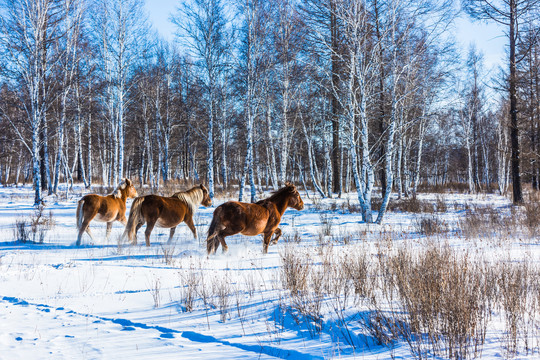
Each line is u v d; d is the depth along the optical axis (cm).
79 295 594
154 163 4294
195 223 1553
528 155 2261
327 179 3017
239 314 488
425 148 4109
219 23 2266
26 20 2023
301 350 369
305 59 1700
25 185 3766
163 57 3394
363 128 1565
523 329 394
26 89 2197
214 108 2538
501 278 530
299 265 651
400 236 1174
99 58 2667
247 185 4191
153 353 362
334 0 1538
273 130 2722
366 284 563
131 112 3497
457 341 362
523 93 2366
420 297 438
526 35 2091
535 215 1403
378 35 1598
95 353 361
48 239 1205
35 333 421
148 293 604
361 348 375
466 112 3519
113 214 1153
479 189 3691
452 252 750
